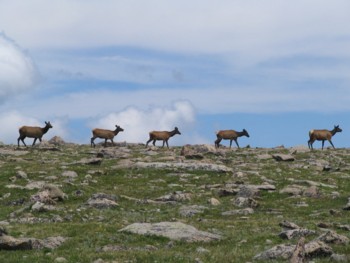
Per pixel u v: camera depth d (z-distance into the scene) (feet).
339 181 174.19
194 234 94.68
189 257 76.79
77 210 125.80
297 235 93.97
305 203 138.72
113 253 79.46
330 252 76.74
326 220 114.52
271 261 73.36
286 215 124.88
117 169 189.47
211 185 164.55
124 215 122.62
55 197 138.72
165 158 211.82
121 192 154.81
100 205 132.57
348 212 125.59
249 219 118.93
